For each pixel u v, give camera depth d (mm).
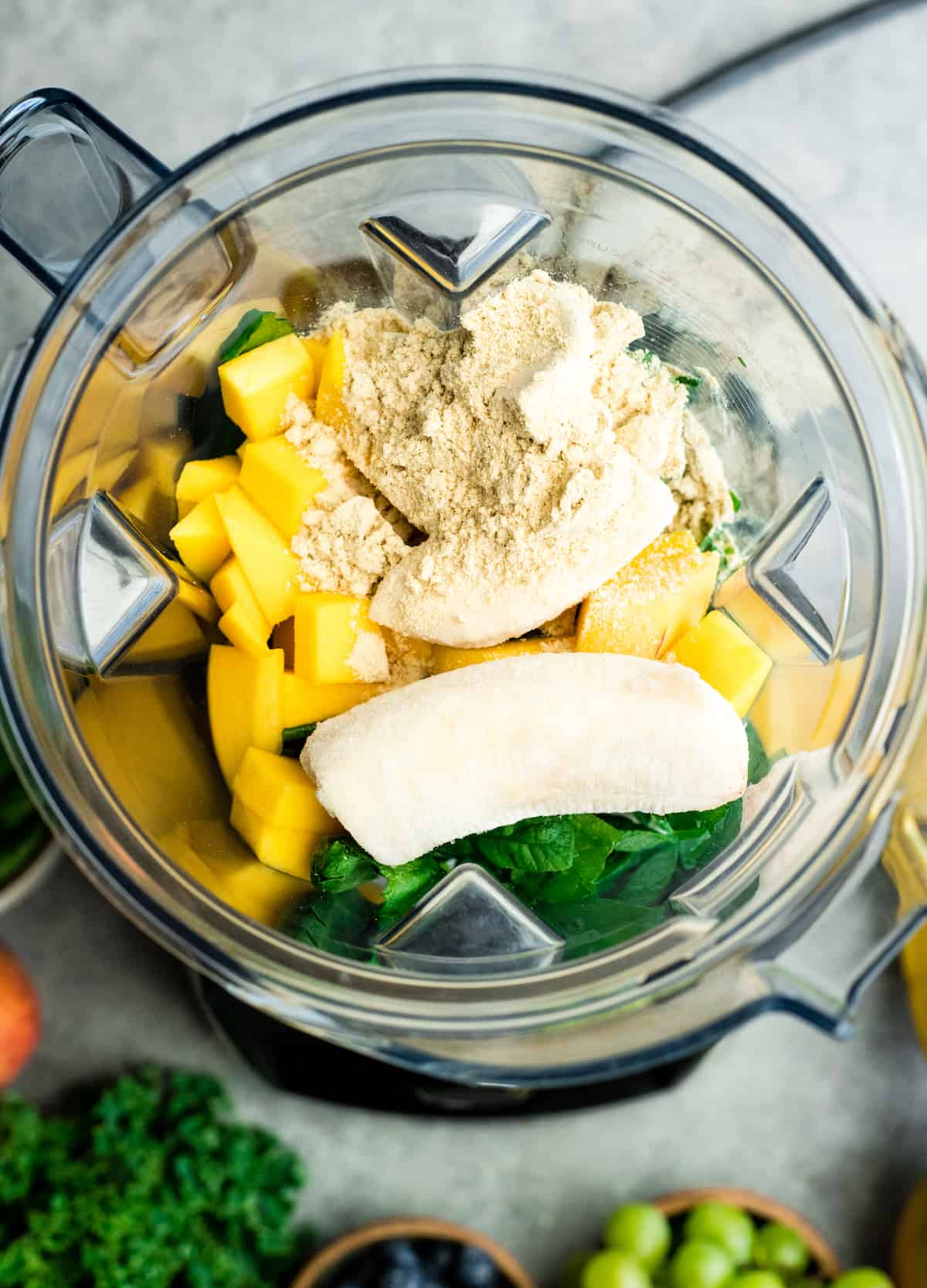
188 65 1094
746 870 783
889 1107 1172
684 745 695
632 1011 791
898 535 766
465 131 735
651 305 763
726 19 1080
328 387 736
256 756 756
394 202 740
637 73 1084
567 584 708
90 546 758
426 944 767
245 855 780
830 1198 1174
